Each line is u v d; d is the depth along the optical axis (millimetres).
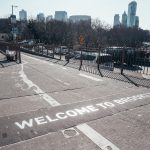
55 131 4250
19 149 3576
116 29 85562
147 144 3842
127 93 7457
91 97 6812
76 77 10445
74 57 20766
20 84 8477
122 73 11859
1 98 6453
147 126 4609
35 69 12828
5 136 4004
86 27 77625
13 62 16406
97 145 3752
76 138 3984
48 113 5234
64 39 68625
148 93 7508
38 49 28562
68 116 5070
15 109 5480
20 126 4449
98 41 71062
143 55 13430
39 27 68375
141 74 11930
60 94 7098
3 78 9664
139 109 5723
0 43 26812
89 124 4637
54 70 12672
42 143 3781
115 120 4898
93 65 15398
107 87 8367
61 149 3598
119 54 16141
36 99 6434
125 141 3922
